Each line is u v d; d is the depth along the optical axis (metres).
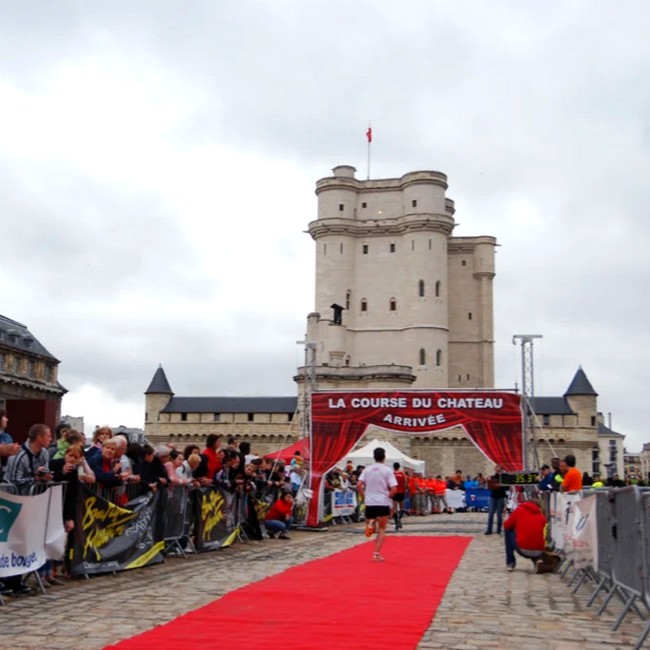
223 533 17.33
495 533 23.92
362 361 88.88
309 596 9.91
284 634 7.39
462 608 9.26
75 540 11.05
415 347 86.56
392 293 89.44
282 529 20.61
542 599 10.25
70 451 10.84
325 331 86.88
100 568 11.69
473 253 94.69
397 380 80.25
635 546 7.89
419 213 87.81
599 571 9.79
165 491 14.01
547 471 20.11
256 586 10.80
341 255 89.88
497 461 25.69
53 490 10.25
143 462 13.59
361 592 10.38
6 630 7.52
